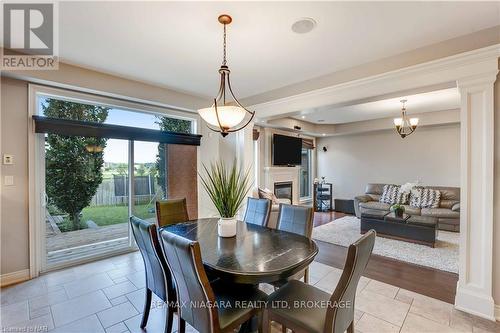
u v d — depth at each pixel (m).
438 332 2.01
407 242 4.29
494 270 2.18
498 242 2.16
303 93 3.54
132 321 2.14
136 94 3.55
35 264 2.93
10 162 2.76
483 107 2.19
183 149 4.38
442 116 5.31
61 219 3.27
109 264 3.32
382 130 6.59
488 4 1.84
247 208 3.11
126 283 2.80
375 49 2.57
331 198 7.57
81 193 3.42
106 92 3.27
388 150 6.73
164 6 1.87
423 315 2.23
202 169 4.57
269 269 1.58
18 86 2.80
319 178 8.10
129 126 3.64
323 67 3.04
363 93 2.97
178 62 2.90
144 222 1.92
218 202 2.25
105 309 2.31
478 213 2.23
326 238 4.58
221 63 2.92
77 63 2.93
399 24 2.11
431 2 1.83
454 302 2.43
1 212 2.72
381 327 2.07
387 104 4.75
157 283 1.92
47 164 3.13
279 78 3.43
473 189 2.25
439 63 2.40
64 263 3.20
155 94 3.76
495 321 2.13
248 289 1.83
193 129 4.55
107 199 3.64
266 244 2.04
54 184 3.20
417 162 6.26
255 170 6.10
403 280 2.93
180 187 4.33
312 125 7.03
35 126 2.88
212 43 2.45
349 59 2.81
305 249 1.92
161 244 1.76
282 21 2.07
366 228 4.79
